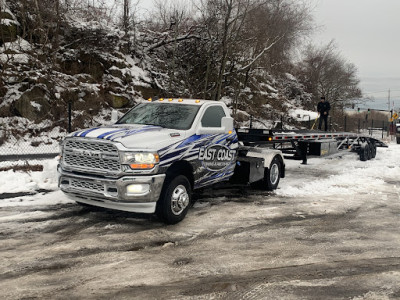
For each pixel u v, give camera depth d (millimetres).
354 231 6242
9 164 10742
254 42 21859
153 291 3977
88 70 19797
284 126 27750
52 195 8000
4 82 15984
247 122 25109
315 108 38344
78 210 7016
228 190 9391
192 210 7336
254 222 6645
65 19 19547
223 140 7516
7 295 3797
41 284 4070
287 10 21625
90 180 5871
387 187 10203
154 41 24438
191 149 6605
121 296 3846
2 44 17641
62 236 5641
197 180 6895
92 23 21078
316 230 6262
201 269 4578
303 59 41625
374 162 15789
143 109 7629
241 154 9359
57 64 18484
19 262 4648
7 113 15320
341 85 42500
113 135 5895
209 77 23156
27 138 14781
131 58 22781
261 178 9016
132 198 5742
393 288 4156
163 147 6059
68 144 6180
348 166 14453
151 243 5457
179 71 23188
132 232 5914
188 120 6965
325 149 12625
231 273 4480
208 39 22016
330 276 4438
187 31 23609
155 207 6125
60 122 16109
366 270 4637
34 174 9227
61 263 4652
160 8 23016
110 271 4461
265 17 21031
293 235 5973
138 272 4453
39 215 6645
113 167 5762
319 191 9477
